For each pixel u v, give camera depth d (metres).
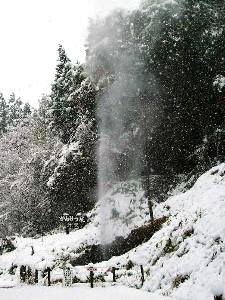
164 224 18.89
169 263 13.70
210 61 24.33
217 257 11.41
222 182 17.50
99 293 13.53
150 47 25.05
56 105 38.72
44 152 37.44
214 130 24.27
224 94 23.45
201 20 24.08
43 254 23.27
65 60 40.97
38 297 13.18
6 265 24.47
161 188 26.02
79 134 31.20
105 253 22.83
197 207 15.72
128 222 24.14
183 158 27.00
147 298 11.85
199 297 10.48
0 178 42.50
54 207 35.44
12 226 39.53
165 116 26.50
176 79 25.30
